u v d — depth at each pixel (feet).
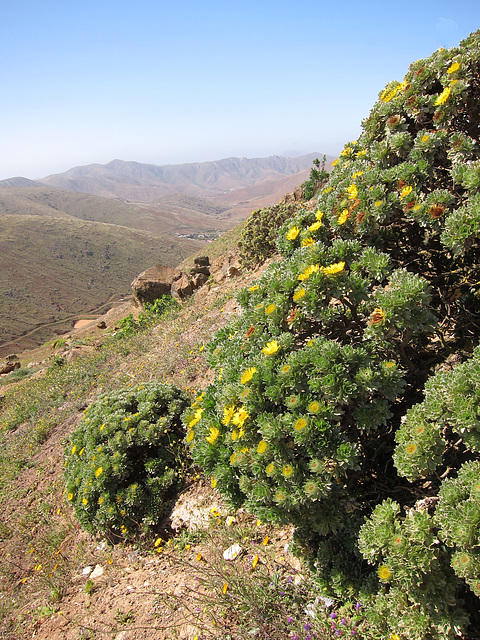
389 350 8.14
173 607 9.32
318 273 7.95
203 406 10.23
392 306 7.25
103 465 13.78
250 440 7.98
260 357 8.31
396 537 5.86
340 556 7.29
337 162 13.37
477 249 8.87
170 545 11.93
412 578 5.75
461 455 7.44
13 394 46.50
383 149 10.46
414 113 10.18
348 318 8.71
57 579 12.99
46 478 22.40
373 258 8.36
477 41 10.02
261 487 7.52
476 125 9.82
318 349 7.48
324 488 6.91
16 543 17.46
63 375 40.14
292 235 10.61
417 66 10.95
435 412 6.25
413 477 6.33
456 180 8.55
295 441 7.09
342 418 7.93
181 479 13.96
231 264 42.80
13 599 13.83
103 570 12.45
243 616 7.80
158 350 30.37
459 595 6.25
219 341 11.36
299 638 6.77
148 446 15.06
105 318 111.55
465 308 9.22
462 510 5.44
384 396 7.34
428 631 5.81
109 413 16.19
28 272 571.28
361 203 9.36
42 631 11.07
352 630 6.64
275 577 8.09
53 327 450.30
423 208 8.60
